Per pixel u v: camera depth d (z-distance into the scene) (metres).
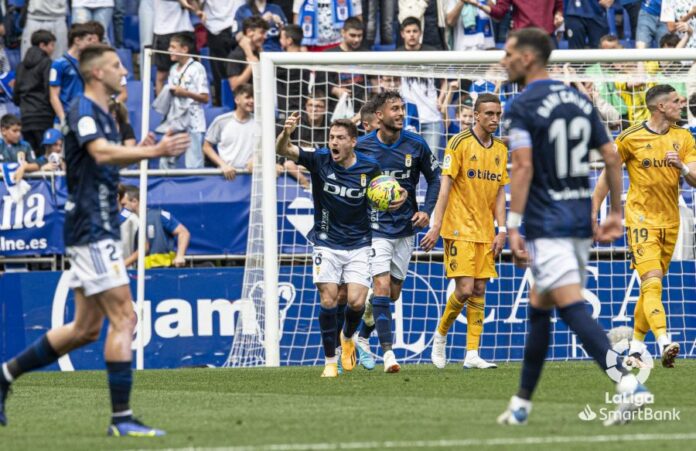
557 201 21.12
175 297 46.12
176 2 56.09
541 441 19.22
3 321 46.03
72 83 49.47
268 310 42.56
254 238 45.31
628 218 36.78
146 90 45.50
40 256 47.78
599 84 49.72
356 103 51.12
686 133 36.56
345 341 38.25
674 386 29.97
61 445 20.08
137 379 36.84
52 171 47.56
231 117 51.06
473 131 38.25
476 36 57.56
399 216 37.66
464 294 38.41
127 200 47.44
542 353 21.52
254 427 22.11
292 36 53.91
